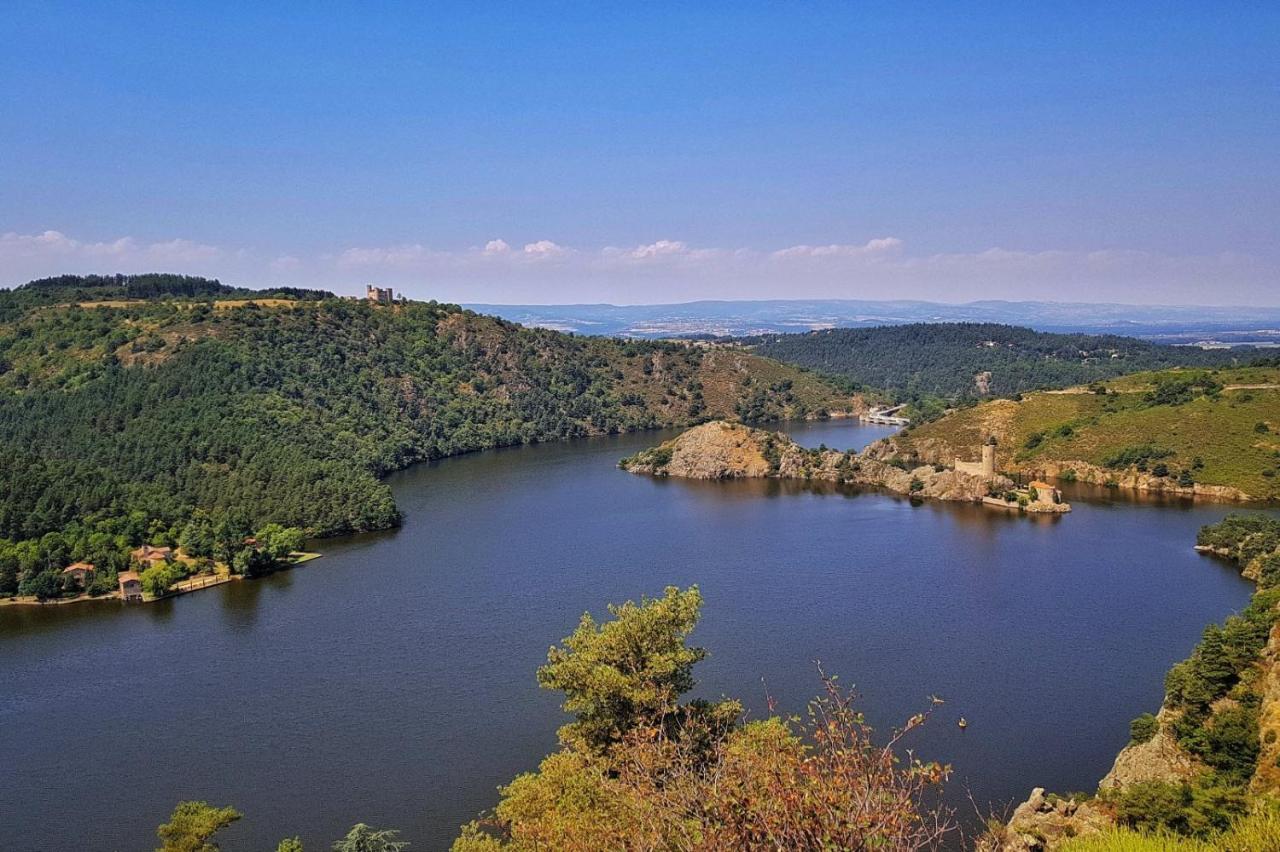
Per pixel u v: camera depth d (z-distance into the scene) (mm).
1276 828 26734
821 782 17766
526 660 98688
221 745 79750
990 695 85750
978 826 61312
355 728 82375
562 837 37969
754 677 90750
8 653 104750
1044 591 121812
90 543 135125
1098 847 27594
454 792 70938
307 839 64875
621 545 155000
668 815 18953
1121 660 94938
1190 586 123438
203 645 106125
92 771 75625
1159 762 61344
